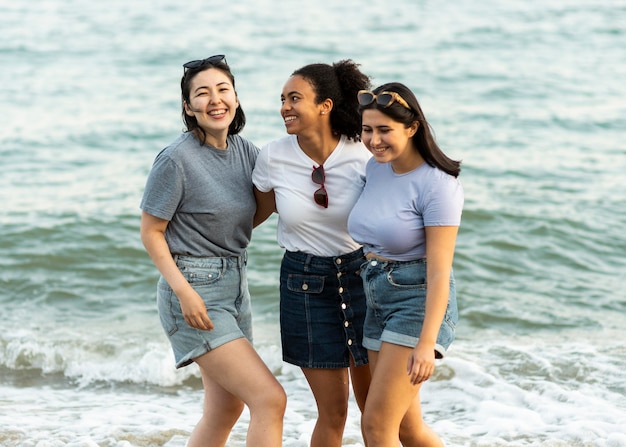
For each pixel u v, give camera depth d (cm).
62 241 843
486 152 1212
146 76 1734
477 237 880
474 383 525
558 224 909
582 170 1125
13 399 520
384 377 315
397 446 321
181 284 327
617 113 1452
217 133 340
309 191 341
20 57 1894
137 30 2189
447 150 1223
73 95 1562
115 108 1466
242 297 351
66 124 1351
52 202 967
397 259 320
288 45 2017
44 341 609
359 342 349
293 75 337
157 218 331
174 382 561
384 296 320
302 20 2338
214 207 335
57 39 2083
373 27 2258
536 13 2462
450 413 493
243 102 1477
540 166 1141
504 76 1739
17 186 1037
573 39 2125
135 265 802
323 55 1912
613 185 1057
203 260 338
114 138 1277
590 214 943
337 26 2262
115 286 758
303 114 332
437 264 305
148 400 527
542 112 1461
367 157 345
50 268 790
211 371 332
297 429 463
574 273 798
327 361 350
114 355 593
